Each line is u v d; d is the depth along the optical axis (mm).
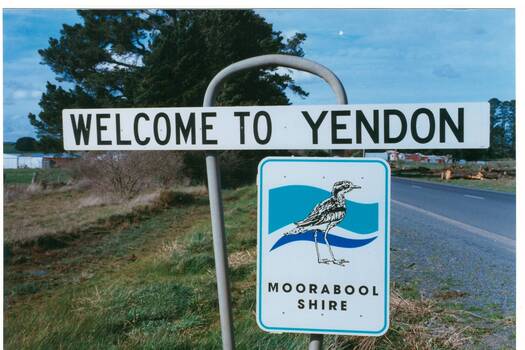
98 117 2031
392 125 1835
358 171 1810
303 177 1830
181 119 1956
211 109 1929
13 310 3912
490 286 3670
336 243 1819
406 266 3889
